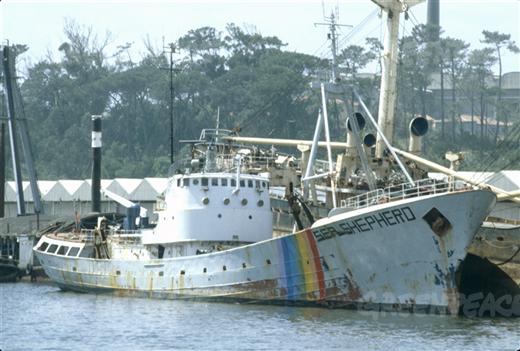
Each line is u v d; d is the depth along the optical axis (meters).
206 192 150.62
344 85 147.25
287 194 147.75
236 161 162.00
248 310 138.12
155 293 153.38
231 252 142.38
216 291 144.62
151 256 159.50
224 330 125.75
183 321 132.62
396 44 166.50
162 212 155.62
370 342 117.56
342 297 136.25
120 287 160.38
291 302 139.25
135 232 170.12
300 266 137.25
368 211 131.38
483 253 146.75
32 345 122.75
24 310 149.62
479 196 128.88
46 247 181.25
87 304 153.50
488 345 115.88
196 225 150.38
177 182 153.25
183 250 153.25
